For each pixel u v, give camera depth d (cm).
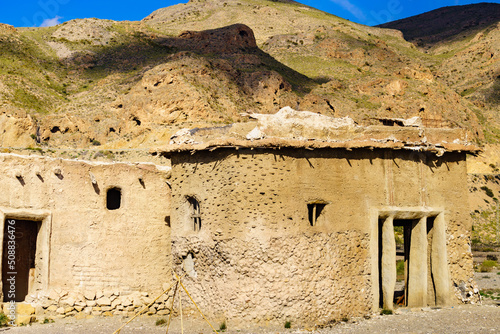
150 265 2014
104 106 10469
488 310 1934
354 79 12500
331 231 1870
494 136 12506
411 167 2053
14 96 10406
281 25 19788
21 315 1778
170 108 9794
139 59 13575
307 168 1853
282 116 1859
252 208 1783
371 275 1930
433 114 11531
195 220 1966
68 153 9044
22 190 1842
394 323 1772
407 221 2178
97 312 1891
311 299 1778
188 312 1894
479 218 9131
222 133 1930
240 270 1764
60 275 1881
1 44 12750
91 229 1942
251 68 12231
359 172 1955
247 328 1723
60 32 14525
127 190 2016
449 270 2072
